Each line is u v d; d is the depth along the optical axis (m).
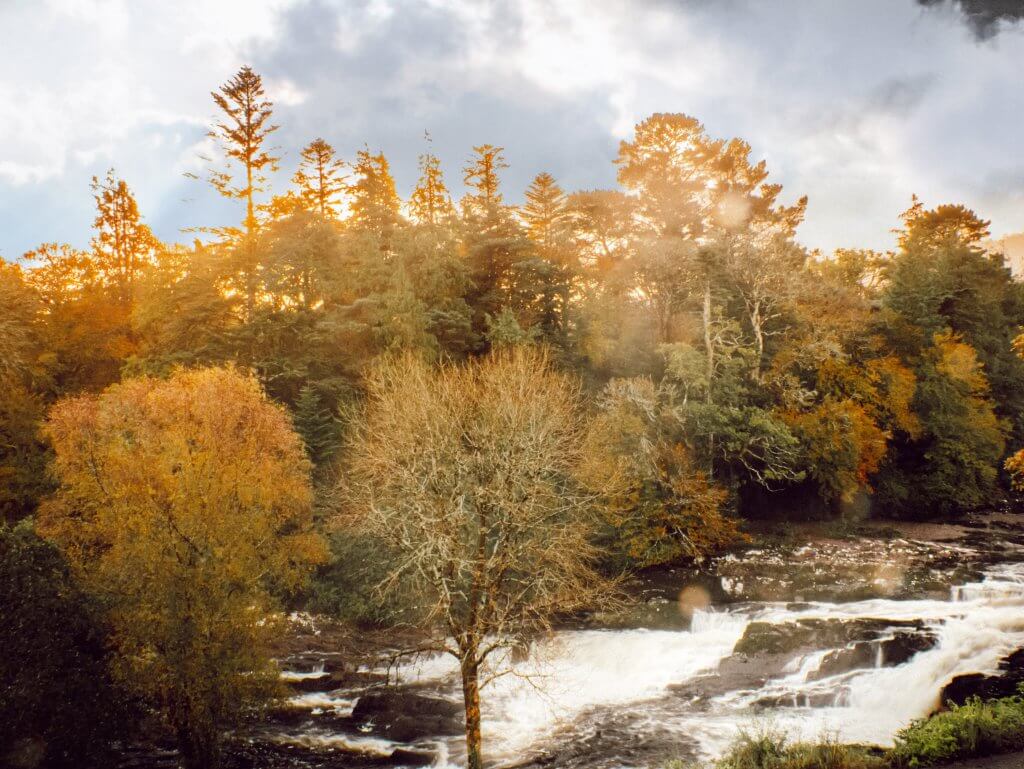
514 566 21.84
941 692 19.28
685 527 35.25
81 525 22.42
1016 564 33.09
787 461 41.53
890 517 47.81
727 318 45.62
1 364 37.72
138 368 40.69
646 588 32.34
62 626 17.78
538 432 22.94
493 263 51.72
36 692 16.80
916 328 53.75
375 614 30.19
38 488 34.62
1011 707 14.83
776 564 34.16
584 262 67.69
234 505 21.58
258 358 41.69
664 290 49.66
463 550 21.25
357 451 30.64
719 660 24.02
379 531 22.14
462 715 21.98
